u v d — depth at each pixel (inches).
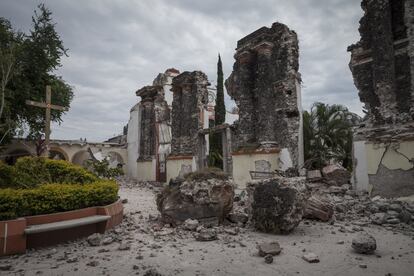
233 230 282.4
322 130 676.7
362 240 212.7
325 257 205.0
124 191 706.8
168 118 1043.3
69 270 185.6
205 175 324.2
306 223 312.3
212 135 901.8
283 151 558.9
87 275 177.0
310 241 247.4
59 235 251.9
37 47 751.1
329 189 454.9
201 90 866.1
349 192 432.8
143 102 1084.5
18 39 751.1
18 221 222.7
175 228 296.2
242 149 604.4
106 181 361.7
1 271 184.7
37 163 354.6
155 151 1006.4
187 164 833.5
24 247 221.9
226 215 325.7
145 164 1033.5
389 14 433.4
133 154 1166.3
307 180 494.6
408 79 409.4
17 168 339.3
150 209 427.5
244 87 638.5
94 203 299.0
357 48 470.0
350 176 481.7
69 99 968.9
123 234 278.1
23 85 721.6
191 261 200.7
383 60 429.1
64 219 259.0
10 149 908.0
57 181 347.9
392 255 207.0
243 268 186.4
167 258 207.5
